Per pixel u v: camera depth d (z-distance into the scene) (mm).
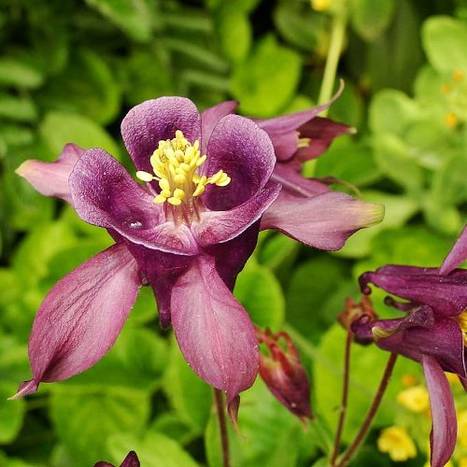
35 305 240
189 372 216
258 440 202
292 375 160
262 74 291
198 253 140
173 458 192
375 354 213
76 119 269
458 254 140
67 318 136
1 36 285
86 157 138
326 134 165
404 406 200
